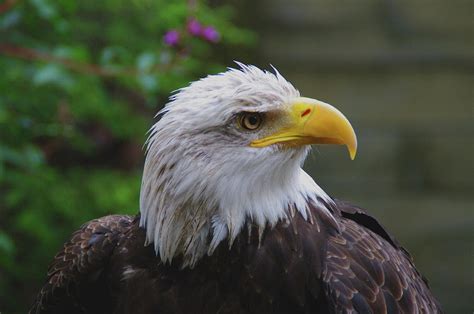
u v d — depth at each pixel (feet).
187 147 20.59
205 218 21.09
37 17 34.09
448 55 65.77
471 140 62.69
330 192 61.62
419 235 58.23
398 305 21.44
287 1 67.51
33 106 35.68
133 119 40.73
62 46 33.83
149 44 40.22
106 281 23.66
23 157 32.91
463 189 61.67
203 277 21.61
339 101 65.00
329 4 67.72
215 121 20.39
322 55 66.23
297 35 66.74
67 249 24.59
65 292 24.43
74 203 38.47
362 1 67.82
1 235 31.40
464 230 58.08
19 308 41.96
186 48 33.65
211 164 20.56
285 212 21.35
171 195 21.01
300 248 21.31
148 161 21.40
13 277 41.16
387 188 61.77
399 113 64.23
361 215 23.80
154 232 21.68
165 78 35.22
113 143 45.03
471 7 67.15
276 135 20.65
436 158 62.49
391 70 65.72
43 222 37.09
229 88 20.57
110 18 41.22
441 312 24.26
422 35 66.90
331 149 62.69
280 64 65.72
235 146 20.52
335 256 21.43
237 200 20.89
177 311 21.86
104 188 39.37
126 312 22.47
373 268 21.58
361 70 65.77
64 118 36.22
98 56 40.37
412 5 67.72
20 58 33.32
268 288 21.34
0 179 32.19
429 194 61.41
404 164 62.44
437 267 56.34
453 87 64.69
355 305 20.77
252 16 62.28
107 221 24.85
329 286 20.98
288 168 21.01
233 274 21.40
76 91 35.88
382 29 67.31
